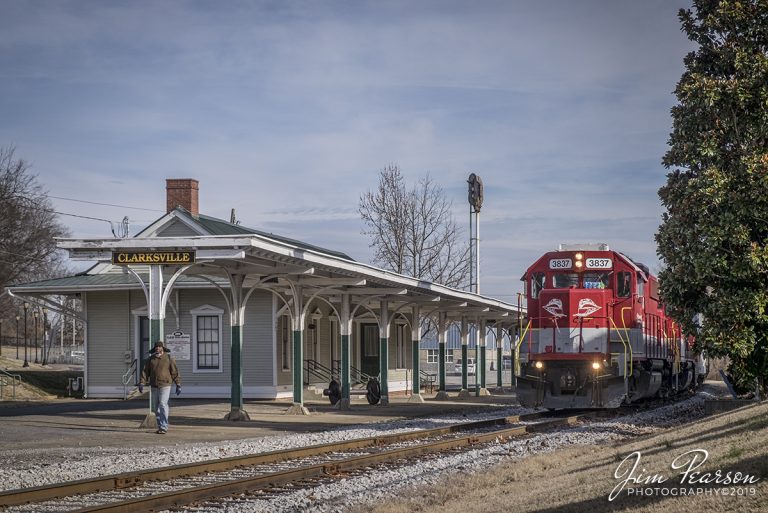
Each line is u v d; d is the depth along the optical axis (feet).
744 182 63.93
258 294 112.98
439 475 42.55
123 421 75.92
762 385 68.28
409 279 94.53
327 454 51.80
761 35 66.23
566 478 37.60
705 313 66.13
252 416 83.35
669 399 106.52
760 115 64.23
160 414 65.21
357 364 137.08
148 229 115.55
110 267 122.31
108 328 119.96
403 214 196.85
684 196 65.77
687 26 68.74
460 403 111.75
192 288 115.44
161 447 55.62
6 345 282.77
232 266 76.89
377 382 105.50
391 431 67.10
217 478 41.96
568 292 81.66
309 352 123.65
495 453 51.98
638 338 83.87
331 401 103.24
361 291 94.79
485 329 147.33
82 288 115.85
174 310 112.57
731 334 64.75
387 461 48.62
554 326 82.07
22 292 116.78
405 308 129.39
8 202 191.11
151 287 68.03
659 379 94.27
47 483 41.14
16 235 193.16
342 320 95.35
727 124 65.77
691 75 66.54
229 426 72.18
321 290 85.71
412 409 96.02
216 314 115.34
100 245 67.67
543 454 49.96
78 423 73.82
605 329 81.00
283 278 84.38
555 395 82.12
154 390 69.41
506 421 76.89
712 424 50.21
